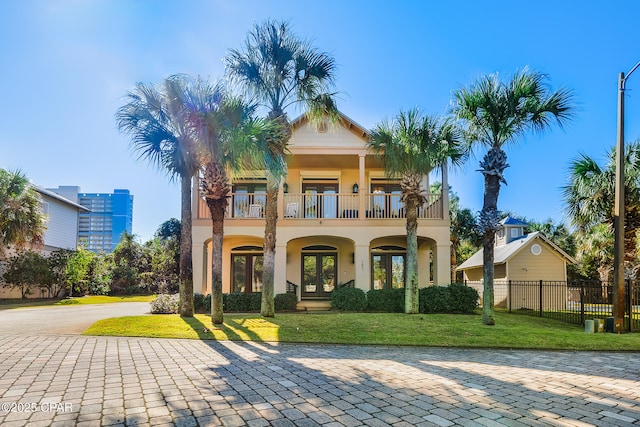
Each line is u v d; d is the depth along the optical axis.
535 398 4.75
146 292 31.14
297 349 7.99
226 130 10.01
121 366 6.17
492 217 11.37
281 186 16.42
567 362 7.05
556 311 16.02
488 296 11.30
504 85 11.22
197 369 6.04
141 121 11.66
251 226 16.33
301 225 16.31
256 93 12.46
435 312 14.26
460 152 13.72
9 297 22.62
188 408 4.20
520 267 18.70
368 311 14.80
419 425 3.82
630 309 11.37
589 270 26.38
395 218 16.39
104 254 30.38
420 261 19.03
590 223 14.25
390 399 4.62
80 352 7.27
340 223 16.34
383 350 8.02
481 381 5.53
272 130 11.00
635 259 14.50
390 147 13.59
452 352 7.91
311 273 18.48
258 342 8.70
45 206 24.89
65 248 26.44
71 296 24.59
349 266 18.38
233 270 18.56
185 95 10.14
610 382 5.59
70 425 3.67
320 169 18.89
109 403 4.32
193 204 16.16
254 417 3.96
